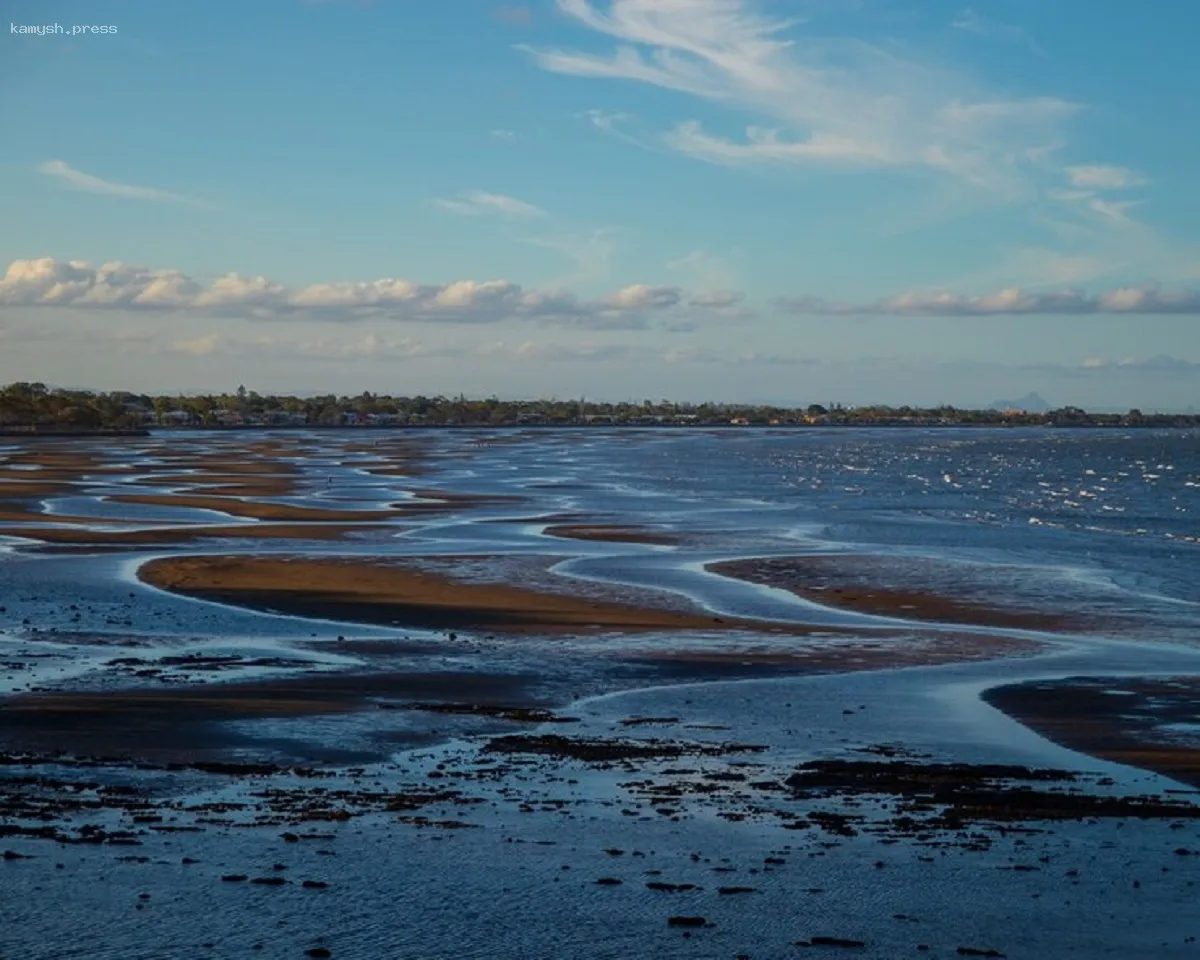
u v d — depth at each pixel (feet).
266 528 232.32
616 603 150.71
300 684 101.96
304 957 48.21
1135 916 53.93
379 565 180.24
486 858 59.41
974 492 363.76
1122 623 141.38
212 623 132.87
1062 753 83.15
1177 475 472.44
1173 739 87.10
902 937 51.57
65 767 73.67
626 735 87.10
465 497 318.45
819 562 189.98
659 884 56.54
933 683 107.24
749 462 531.09
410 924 51.55
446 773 75.51
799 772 76.79
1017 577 176.45
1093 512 298.56
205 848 59.47
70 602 143.54
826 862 59.88
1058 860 60.54
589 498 318.86
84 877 55.16
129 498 298.97
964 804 70.08
